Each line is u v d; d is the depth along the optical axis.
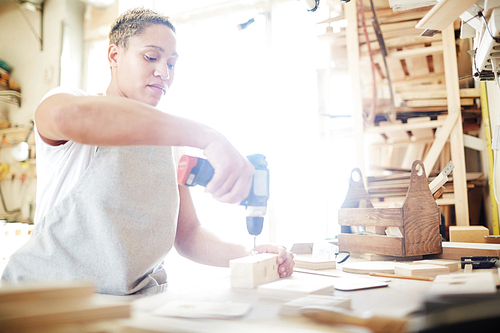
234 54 3.36
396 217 1.12
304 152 3.03
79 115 0.61
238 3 3.38
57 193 1.00
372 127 2.70
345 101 2.85
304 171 3.02
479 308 0.29
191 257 1.14
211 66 3.43
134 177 0.99
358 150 2.70
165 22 1.14
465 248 1.10
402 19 2.67
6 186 3.85
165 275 1.13
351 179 1.51
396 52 2.68
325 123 2.88
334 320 0.38
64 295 0.32
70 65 3.89
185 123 0.65
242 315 0.45
